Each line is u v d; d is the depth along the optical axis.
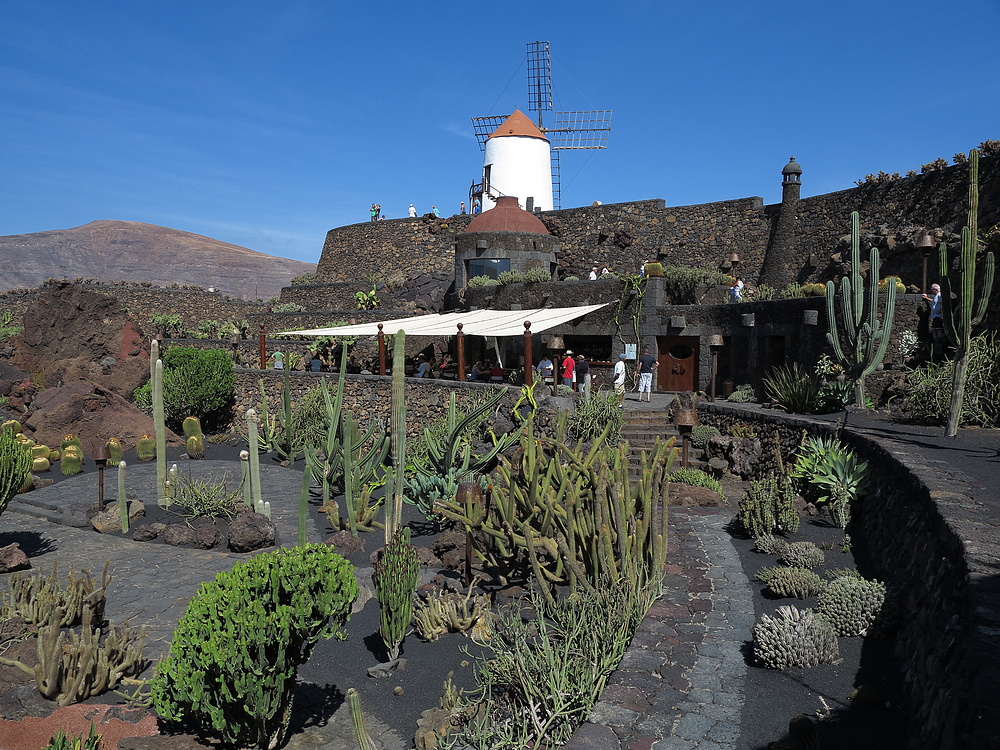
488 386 19.02
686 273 24.33
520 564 9.52
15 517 14.72
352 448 13.82
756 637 6.46
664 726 5.13
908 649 5.84
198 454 21.55
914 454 9.17
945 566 5.39
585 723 5.21
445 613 8.49
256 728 5.99
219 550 12.42
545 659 5.82
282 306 41.91
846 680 5.83
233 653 5.58
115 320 27.80
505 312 25.61
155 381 14.73
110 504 14.45
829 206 26.53
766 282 28.81
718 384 22.11
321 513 14.89
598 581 7.52
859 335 14.84
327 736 6.36
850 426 12.37
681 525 11.45
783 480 11.30
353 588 6.31
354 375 23.30
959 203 21.17
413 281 42.78
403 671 7.56
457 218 43.78
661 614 7.47
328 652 8.16
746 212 30.42
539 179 45.56
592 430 16.30
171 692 5.99
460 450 15.84
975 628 3.72
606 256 35.81
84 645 7.16
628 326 24.47
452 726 6.10
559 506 8.40
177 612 9.46
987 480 7.41
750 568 9.12
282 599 6.09
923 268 18.75
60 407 22.19
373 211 48.59
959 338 10.69
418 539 12.39
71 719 6.58
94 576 10.91
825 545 9.55
